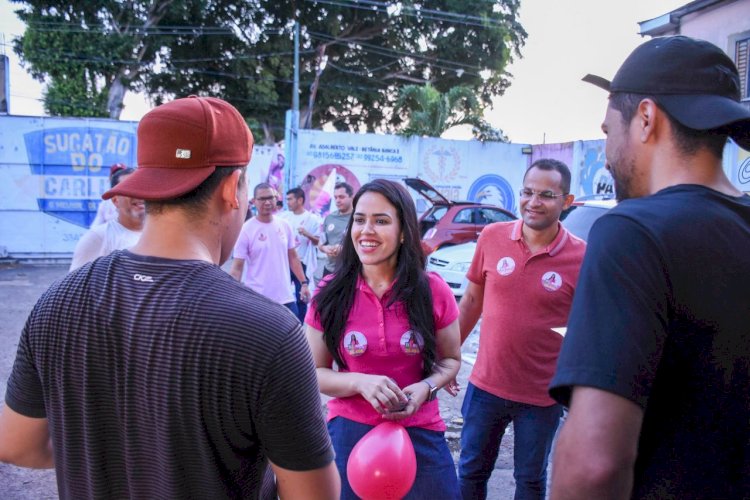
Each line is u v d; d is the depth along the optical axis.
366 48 28.52
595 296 1.07
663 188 1.20
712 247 1.08
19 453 1.31
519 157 18.78
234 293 1.17
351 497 2.23
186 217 1.23
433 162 18.14
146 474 1.15
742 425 1.08
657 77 1.20
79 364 1.16
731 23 9.93
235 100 27.34
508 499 3.57
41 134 15.02
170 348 1.10
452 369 2.39
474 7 27.34
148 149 1.23
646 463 1.11
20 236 15.13
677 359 1.07
